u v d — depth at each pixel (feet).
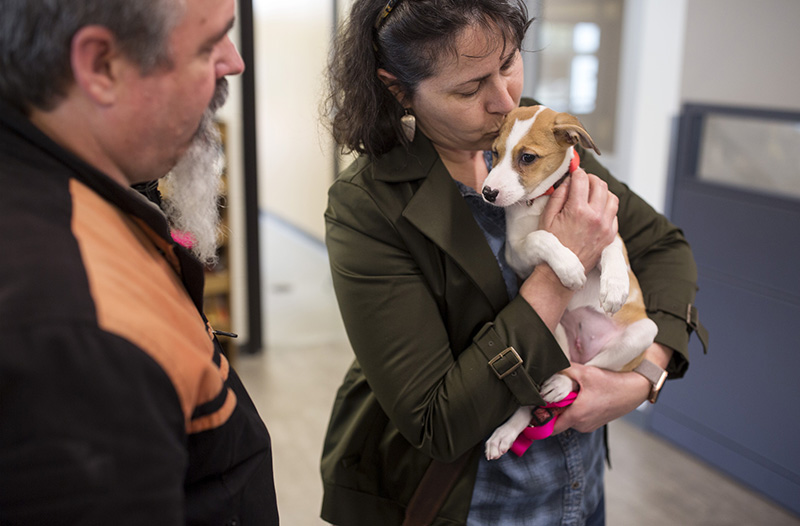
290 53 17.66
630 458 8.27
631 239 3.86
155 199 2.62
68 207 1.75
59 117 1.83
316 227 18.10
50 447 1.51
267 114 19.88
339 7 14.62
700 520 7.12
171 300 1.96
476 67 2.80
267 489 2.40
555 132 3.22
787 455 7.13
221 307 10.73
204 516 2.09
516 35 2.84
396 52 2.85
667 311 3.71
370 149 3.16
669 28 8.87
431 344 3.02
